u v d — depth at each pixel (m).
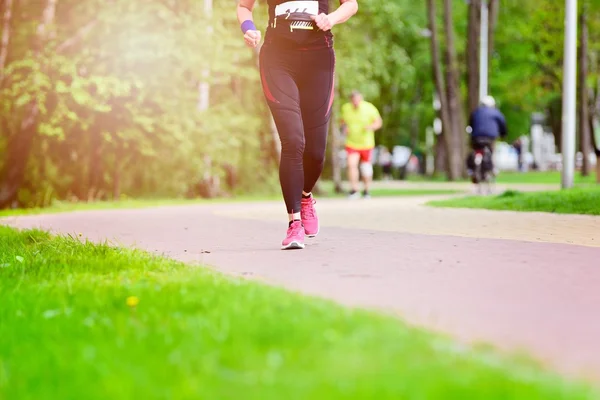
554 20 83.25
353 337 6.55
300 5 14.90
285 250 14.53
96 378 5.82
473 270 11.38
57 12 44.03
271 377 5.54
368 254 13.57
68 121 41.69
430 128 140.88
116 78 41.22
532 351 6.47
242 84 56.62
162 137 45.75
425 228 19.67
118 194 47.09
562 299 8.98
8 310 8.56
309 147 15.51
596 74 90.06
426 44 104.44
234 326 7.04
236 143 50.19
